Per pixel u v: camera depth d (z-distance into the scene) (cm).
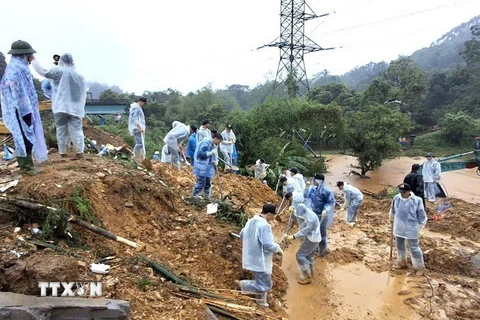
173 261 635
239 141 2202
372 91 5284
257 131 2309
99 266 514
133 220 675
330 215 898
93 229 567
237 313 560
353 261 895
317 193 900
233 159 1542
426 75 6162
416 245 836
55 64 823
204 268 662
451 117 4625
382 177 2978
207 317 502
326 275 821
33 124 661
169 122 4606
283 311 661
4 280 447
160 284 536
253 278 684
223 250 712
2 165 771
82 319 424
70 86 749
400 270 847
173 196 799
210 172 934
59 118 770
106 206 649
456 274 844
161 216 727
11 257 477
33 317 396
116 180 700
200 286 598
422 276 819
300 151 2333
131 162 937
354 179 2900
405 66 5959
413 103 5569
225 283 659
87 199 607
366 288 764
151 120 4116
